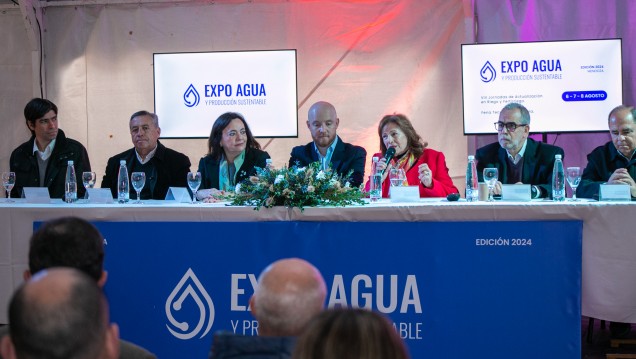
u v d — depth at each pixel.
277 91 6.40
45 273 1.20
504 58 6.01
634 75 6.08
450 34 6.34
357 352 1.04
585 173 4.56
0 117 6.75
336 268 3.54
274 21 6.51
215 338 1.56
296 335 1.78
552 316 3.45
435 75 6.36
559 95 5.97
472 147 6.23
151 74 6.64
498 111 6.04
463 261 3.48
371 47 6.42
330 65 6.47
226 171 4.85
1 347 1.21
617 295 3.45
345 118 6.46
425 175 4.38
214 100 6.45
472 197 3.84
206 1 6.56
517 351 3.46
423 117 6.38
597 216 3.44
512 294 3.47
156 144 5.06
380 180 4.02
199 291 3.62
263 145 6.56
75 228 1.96
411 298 3.51
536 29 6.19
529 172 4.62
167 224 3.64
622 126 4.32
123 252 3.66
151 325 3.64
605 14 6.11
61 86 6.70
